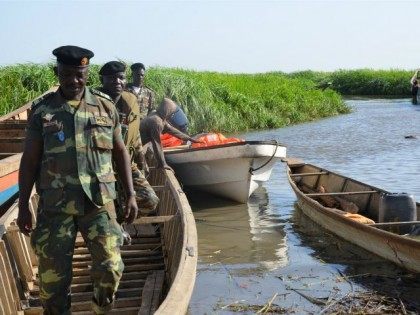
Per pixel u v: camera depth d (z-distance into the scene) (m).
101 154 3.54
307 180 12.02
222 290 6.87
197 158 11.00
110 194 3.54
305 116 29.16
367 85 53.62
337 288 6.87
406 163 15.80
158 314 3.41
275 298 6.59
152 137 9.06
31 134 3.50
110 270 3.55
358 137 21.88
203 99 22.56
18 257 5.48
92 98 3.59
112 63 5.42
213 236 9.30
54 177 3.43
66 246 3.46
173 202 6.90
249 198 12.02
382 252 7.72
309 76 64.25
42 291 3.53
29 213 3.56
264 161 10.92
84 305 5.12
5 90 17.83
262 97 27.66
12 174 7.59
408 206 8.21
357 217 8.69
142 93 9.78
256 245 8.76
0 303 4.64
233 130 23.89
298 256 8.18
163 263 6.32
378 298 6.51
